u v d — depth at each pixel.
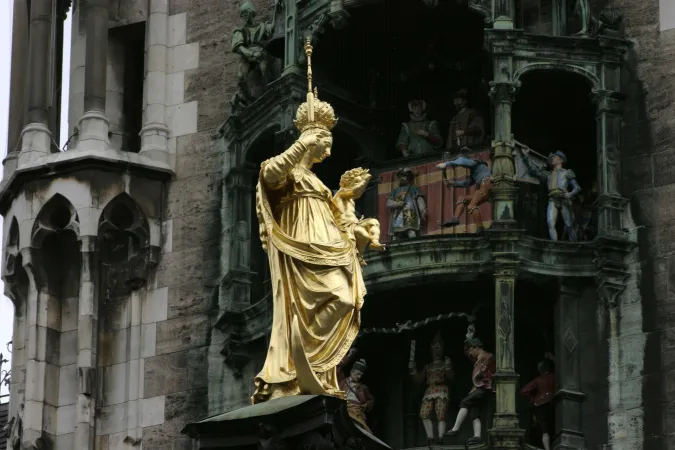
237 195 44.78
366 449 22.02
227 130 45.56
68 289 45.22
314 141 23.73
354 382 41.88
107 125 45.91
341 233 23.64
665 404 40.16
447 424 41.94
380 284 41.47
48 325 44.88
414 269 41.25
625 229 41.62
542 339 42.16
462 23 44.47
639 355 40.66
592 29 42.97
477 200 41.72
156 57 46.91
